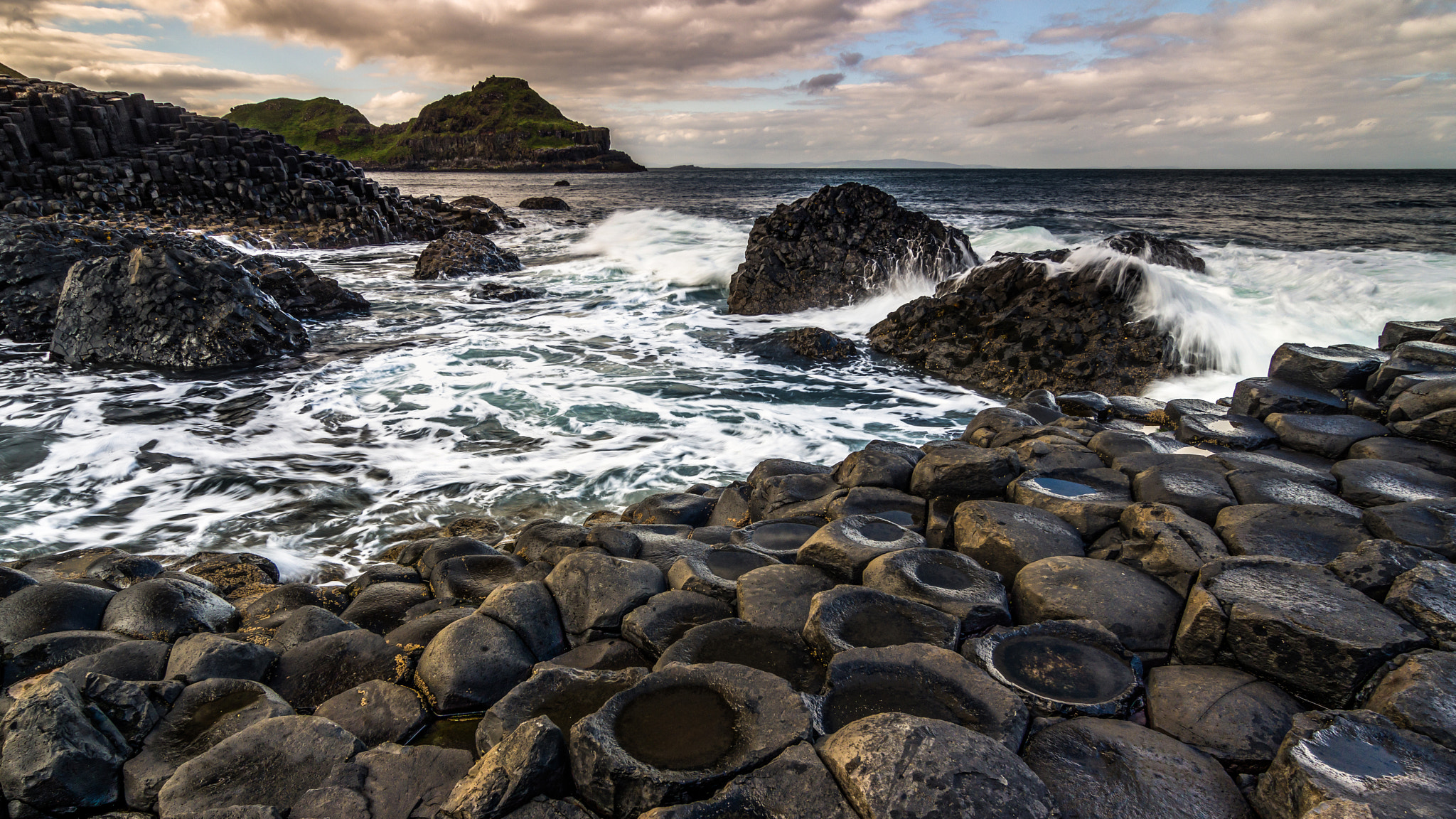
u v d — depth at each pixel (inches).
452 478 268.7
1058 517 164.9
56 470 272.8
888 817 82.3
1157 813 88.6
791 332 464.4
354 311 574.9
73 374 398.6
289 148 1173.1
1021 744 99.3
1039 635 122.9
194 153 1086.4
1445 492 164.1
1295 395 222.8
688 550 164.6
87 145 1026.7
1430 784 83.9
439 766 101.6
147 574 173.6
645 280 711.7
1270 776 90.5
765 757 94.1
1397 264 625.3
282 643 139.5
